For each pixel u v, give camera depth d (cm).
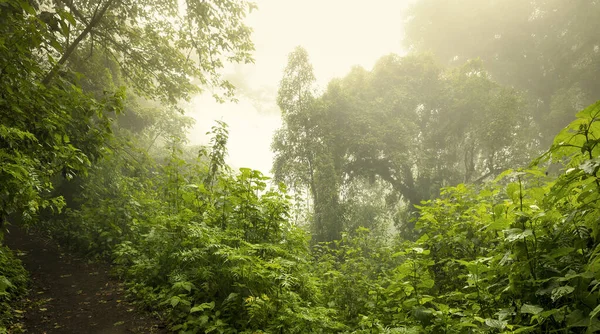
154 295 512
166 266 557
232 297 423
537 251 262
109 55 1368
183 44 1445
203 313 446
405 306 361
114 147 1009
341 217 1950
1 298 485
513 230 267
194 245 528
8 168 361
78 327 450
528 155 1964
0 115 430
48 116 491
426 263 359
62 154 500
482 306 309
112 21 1187
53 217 1106
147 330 437
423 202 535
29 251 834
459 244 458
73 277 684
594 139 213
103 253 823
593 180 212
